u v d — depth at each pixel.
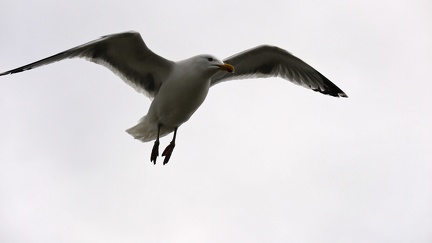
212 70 11.16
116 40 11.02
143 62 11.46
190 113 11.55
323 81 13.14
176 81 11.14
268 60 12.73
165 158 11.64
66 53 10.98
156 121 11.59
